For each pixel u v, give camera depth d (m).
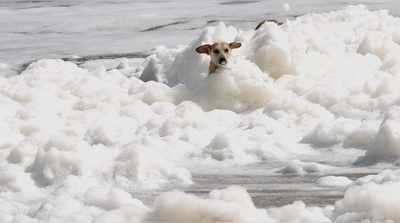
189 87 16.80
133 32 30.20
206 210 7.62
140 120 14.05
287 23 18.55
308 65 16.19
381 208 7.85
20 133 13.07
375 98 13.86
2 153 11.24
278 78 16.00
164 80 18.03
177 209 7.71
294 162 10.97
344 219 7.89
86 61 23.22
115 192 8.97
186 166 11.35
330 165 11.19
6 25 35.59
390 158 11.10
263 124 12.82
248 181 10.46
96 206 8.86
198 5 40.25
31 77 17.53
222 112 13.92
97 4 44.94
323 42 17.30
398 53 17.34
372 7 33.41
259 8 36.06
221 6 38.53
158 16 35.50
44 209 8.73
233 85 14.84
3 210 9.07
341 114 13.57
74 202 8.87
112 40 28.00
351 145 11.99
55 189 9.90
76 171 10.30
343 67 16.33
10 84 16.92
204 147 12.12
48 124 13.41
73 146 10.85
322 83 14.88
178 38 27.39
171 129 12.82
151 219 7.74
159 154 11.32
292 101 13.74
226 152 11.66
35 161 10.54
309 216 8.09
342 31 19.75
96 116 14.25
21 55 25.52
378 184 8.73
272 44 16.09
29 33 32.03
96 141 12.34
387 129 11.21
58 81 17.28
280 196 9.63
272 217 8.04
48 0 49.50
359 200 8.12
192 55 17.28
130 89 16.41
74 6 44.16
